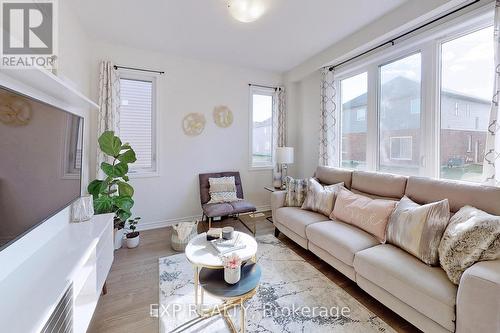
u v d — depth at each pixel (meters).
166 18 2.50
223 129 3.89
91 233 1.63
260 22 2.59
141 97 3.36
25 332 0.79
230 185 3.58
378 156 2.90
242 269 1.68
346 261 1.84
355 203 2.26
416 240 1.59
